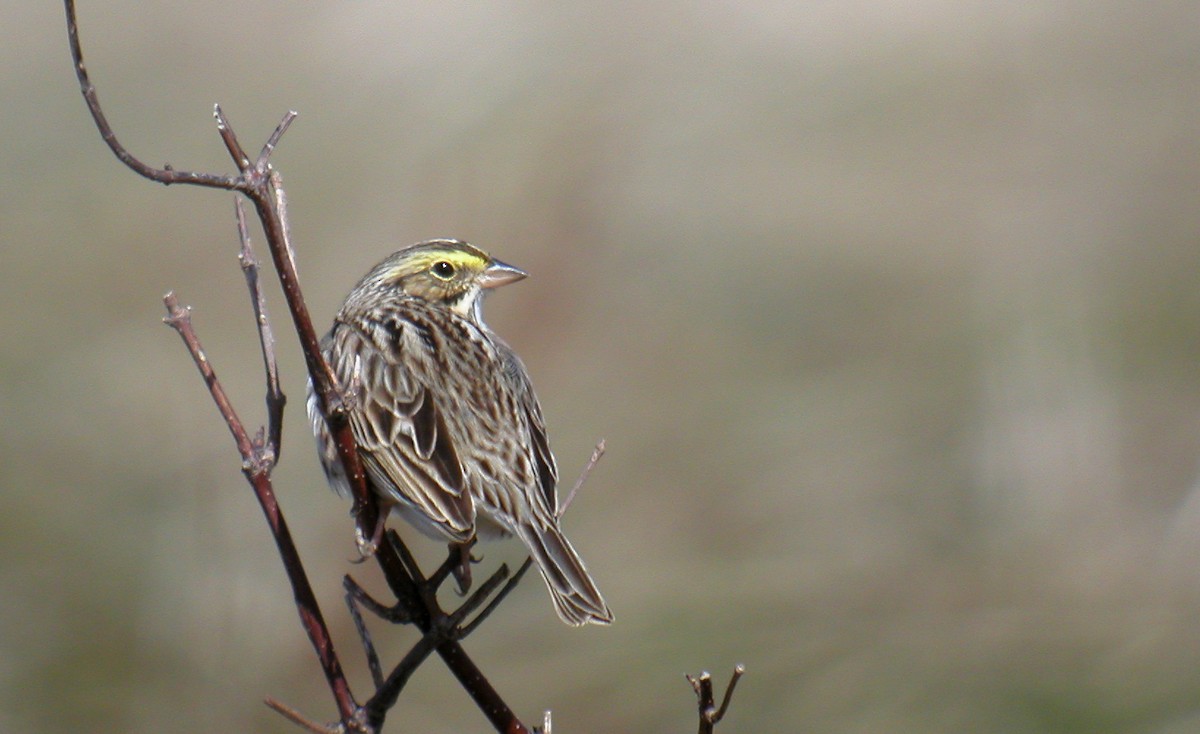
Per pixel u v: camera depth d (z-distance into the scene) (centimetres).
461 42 2108
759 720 1273
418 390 782
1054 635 1344
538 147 1892
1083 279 1784
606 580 1431
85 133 1941
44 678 1348
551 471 795
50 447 1505
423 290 900
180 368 1634
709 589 1404
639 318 1770
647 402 1650
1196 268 1769
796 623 1370
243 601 1384
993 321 1730
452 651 643
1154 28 2342
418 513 750
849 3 2359
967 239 1920
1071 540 1457
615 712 1285
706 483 1538
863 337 1750
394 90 2012
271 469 645
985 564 1424
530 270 1772
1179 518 1457
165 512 1462
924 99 2162
